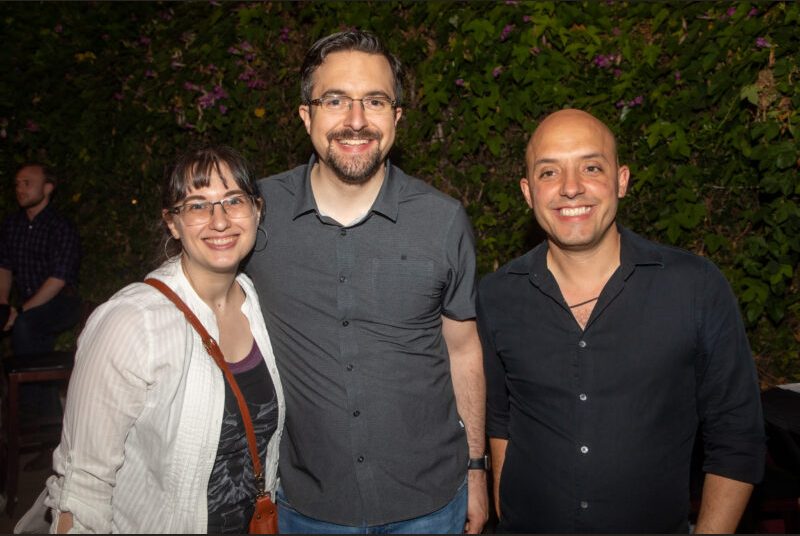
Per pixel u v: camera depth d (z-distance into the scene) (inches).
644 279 72.7
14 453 147.8
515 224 136.8
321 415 77.3
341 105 76.5
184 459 67.4
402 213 79.5
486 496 89.4
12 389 147.8
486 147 140.7
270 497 76.5
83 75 179.2
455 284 81.2
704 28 120.3
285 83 157.4
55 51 181.3
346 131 75.7
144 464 67.2
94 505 63.9
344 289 77.8
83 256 189.0
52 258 179.5
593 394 72.3
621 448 71.2
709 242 123.3
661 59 126.7
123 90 178.2
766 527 110.8
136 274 186.5
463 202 143.3
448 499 80.7
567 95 129.5
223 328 73.9
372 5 144.6
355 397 77.0
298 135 154.9
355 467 77.1
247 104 159.9
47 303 177.2
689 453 73.2
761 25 115.7
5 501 148.1
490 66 133.4
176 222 70.6
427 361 80.5
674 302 71.6
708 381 72.1
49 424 161.6
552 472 73.7
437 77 138.1
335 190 78.7
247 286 79.5
